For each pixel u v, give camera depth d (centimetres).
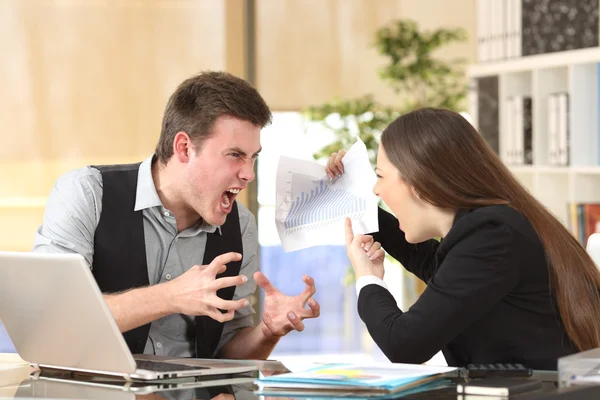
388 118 520
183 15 489
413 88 556
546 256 180
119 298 188
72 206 217
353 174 209
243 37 501
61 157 474
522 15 429
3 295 173
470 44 575
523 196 186
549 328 181
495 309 181
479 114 455
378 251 194
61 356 170
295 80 536
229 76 214
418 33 533
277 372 167
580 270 182
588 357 147
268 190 520
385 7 550
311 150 525
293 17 533
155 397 144
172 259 223
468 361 186
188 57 490
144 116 483
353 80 546
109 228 219
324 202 210
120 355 159
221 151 209
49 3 471
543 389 141
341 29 542
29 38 469
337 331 568
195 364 173
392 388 143
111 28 479
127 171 224
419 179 184
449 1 563
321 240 205
